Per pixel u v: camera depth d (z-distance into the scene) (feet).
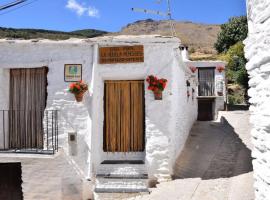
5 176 31.07
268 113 13.43
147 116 29.27
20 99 31.27
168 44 29.14
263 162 14.76
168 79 29.17
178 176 30.12
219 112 68.49
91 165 29.04
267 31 13.23
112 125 30.94
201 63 71.61
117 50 29.73
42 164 29.35
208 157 37.01
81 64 29.84
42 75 30.89
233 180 28.12
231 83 96.02
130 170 29.12
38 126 30.86
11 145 31.19
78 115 29.63
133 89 30.78
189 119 49.90
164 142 28.89
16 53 30.76
